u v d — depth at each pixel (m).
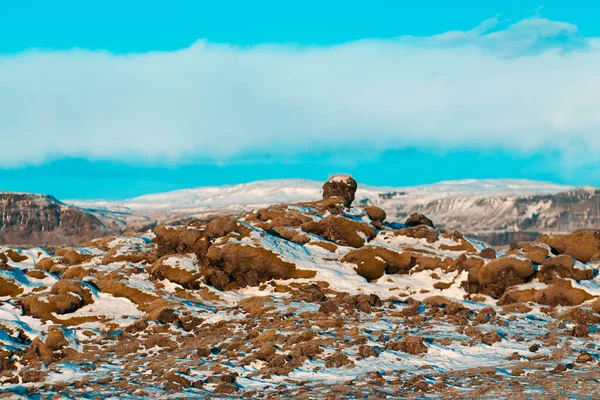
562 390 52.69
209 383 63.75
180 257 119.56
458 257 116.25
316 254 123.62
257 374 66.06
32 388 64.44
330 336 77.69
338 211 142.25
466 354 70.50
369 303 96.38
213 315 97.56
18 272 122.38
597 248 119.62
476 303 102.69
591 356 65.44
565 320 87.31
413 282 116.38
